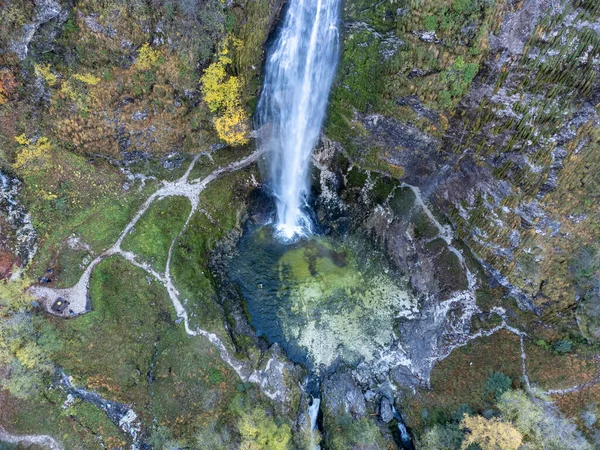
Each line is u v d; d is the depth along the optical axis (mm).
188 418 30406
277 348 33125
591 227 27375
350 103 31906
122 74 29641
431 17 26359
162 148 33188
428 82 28188
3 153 29938
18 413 28844
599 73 24406
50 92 29312
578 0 23781
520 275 30828
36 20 26578
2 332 28250
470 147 29953
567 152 26453
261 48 30703
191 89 31078
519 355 31312
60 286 31000
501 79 26797
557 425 27406
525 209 29016
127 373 30688
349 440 30219
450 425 29797
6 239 30375
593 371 29188
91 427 29531
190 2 27375
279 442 28828
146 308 32250
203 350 31875
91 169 32562
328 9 29344
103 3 26984
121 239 32844
